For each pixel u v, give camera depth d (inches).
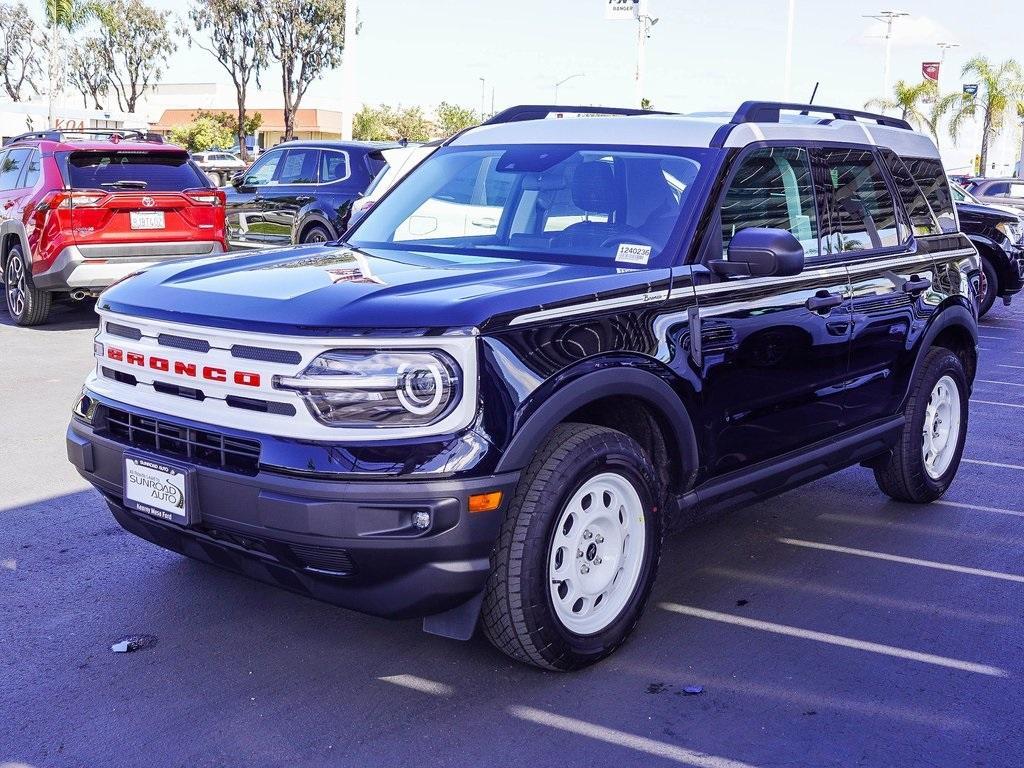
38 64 2952.8
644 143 173.6
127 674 140.6
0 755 121.1
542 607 134.3
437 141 487.5
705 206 160.6
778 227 175.6
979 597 177.0
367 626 156.9
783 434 176.4
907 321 206.5
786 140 179.8
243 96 2637.8
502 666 145.2
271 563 132.9
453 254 170.7
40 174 415.5
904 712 136.6
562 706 134.9
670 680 143.0
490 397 126.8
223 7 2519.7
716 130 170.1
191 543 141.6
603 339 140.1
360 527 123.1
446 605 130.4
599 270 151.5
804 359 177.0
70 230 403.2
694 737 128.6
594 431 140.2
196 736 125.7
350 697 135.7
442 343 124.8
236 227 605.9
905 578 184.9
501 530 132.6
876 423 206.1
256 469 129.0
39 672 140.7
